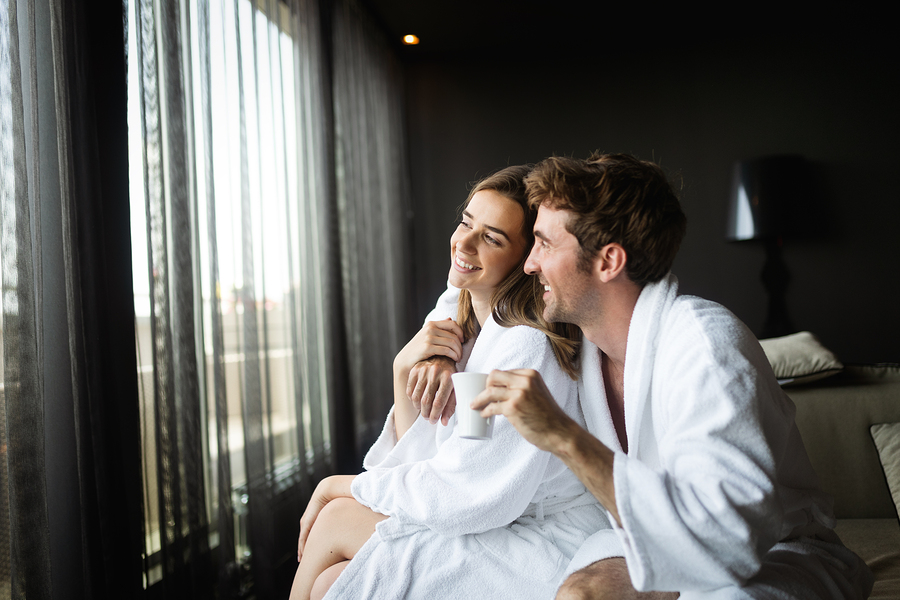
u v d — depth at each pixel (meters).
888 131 3.76
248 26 2.14
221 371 1.78
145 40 1.48
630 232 0.86
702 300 0.89
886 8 3.75
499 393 0.73
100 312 1.25
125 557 1.26
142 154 1.45
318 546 1.03
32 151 1.14
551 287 0.93
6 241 1.05
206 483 1.71
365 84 3.31
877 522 1.56
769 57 3.90
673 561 0.67
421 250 4.27
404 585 0.91
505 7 3.53
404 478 0.99
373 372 3.13
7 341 1.05
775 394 0.83
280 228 2.27
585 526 1.00
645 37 4.04
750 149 3.93
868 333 3.76
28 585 1.03
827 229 3.81
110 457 1.25
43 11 1.21
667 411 0.83
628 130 4.07
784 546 0.85
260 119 2.20
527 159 4.17
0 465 1.06
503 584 0.90
